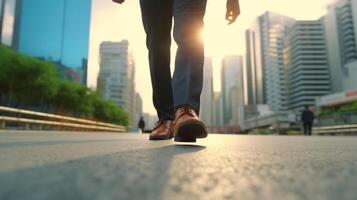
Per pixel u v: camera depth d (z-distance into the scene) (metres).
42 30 80.56
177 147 1.89
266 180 0.65
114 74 126.62
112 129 25.56
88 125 19.27
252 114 127.88
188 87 2.19
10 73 34.19
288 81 131.75
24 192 0.50
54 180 0.62
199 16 2.38
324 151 1.82
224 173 0.76
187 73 2.22
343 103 80.38
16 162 0.97
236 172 0.78
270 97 140.25
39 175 0.69
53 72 38.09
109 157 1.18
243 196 0.49
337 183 0.62
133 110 144.00
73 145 2.02
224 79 192.25
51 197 0.46
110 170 0.79
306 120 19.36
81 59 85.38
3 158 1.10
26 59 35.78
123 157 1.18
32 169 0.80
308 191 0.53
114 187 0.55
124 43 128.62
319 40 117.00
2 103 39.88
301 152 1.69
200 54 2.32
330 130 23.14
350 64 95.75
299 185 0.59
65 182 0.60
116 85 126.19
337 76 109.19
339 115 30.20
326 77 115.31
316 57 116.44
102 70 126.62
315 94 114.69
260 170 0.83
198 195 0.49
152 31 2.90
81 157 1.17
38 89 35.69
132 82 140.00
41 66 35.56
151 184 0.59
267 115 81.38
